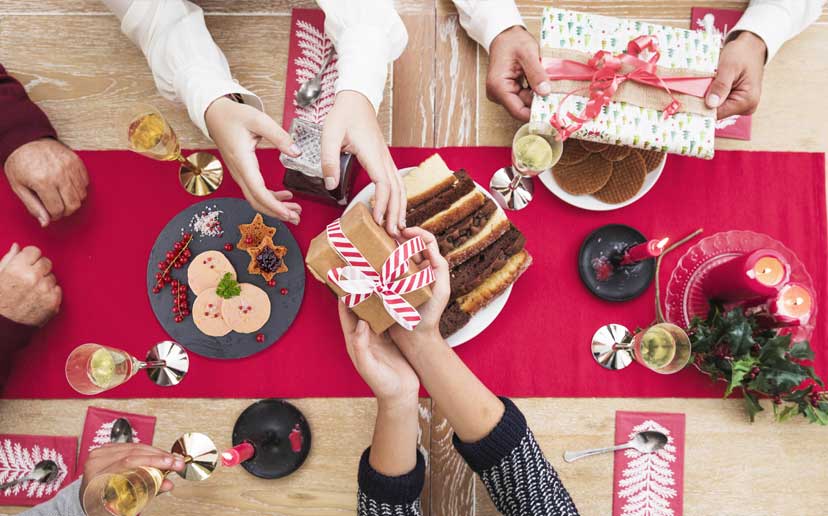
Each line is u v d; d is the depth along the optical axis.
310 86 1.38
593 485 1.30
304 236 1.34
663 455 1.30
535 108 1.25
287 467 1.28
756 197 1.37
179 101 1.30
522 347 1.33
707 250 1.34
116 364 1.21
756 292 1.16
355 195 1.35
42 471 1.29
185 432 1.31
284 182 1.25
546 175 1.32
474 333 1.26
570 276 1.34
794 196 1.37
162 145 1.23
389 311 1.01
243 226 1.31
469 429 1.09
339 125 1.15
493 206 1.28
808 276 1.31
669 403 1.32
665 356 1.21
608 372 1.32
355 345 1.03
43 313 1.28
